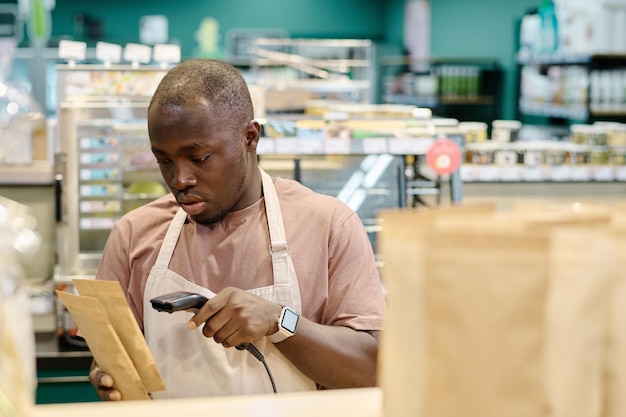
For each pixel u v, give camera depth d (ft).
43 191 12.06
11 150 12.53
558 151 15.53
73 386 10.57
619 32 21.59
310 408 3.20
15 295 3.17
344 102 17.03
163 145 5.08
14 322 3.09
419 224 2.49
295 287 5.51
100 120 10.93
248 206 5.65
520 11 28.45
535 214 2.75
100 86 10.90
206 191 5.19
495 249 2.33
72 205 10.90
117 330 4.84
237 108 5.22
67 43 10.96
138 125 11.07
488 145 15.47
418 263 2.45
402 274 2.51
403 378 2.52
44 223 12.10
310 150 9.77
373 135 9.93
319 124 10.17
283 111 15.56
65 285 10.71
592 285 2.47
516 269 2.31
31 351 3.34
